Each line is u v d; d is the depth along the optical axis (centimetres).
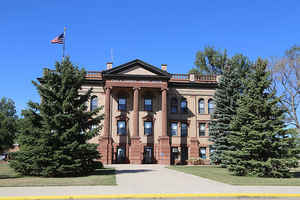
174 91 4438
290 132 2111
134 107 4028
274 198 1211
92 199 1136
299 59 4347
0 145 1967
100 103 4250
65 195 1148
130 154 4075
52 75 2250
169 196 1191
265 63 2377
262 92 2309
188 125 4359
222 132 3481
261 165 2072
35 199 1104
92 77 4297
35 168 2028
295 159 2022
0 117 2036
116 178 1895
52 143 2100
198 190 1334
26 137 2105
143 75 4072
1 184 1498
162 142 3944
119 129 4166
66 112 2222
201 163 4097
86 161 2233
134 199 1161
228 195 1213
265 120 2212
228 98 3572
